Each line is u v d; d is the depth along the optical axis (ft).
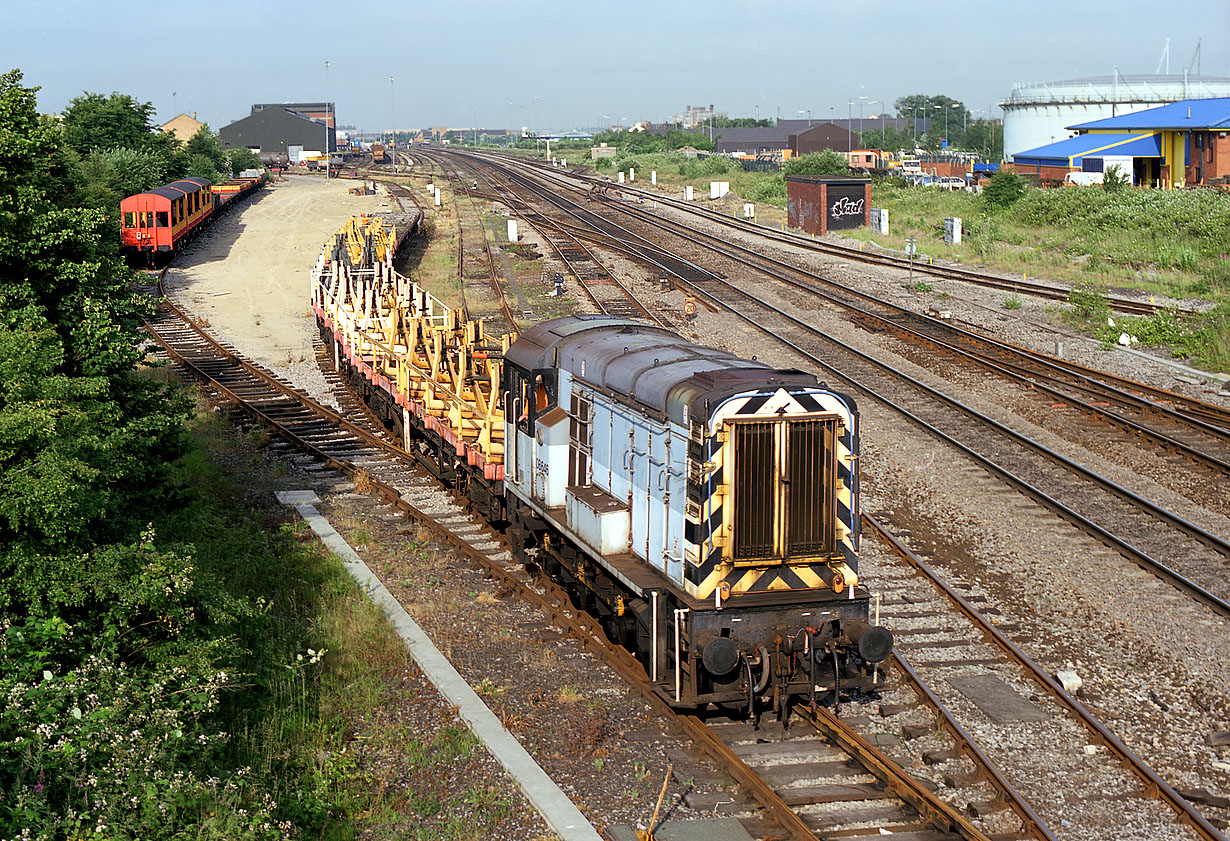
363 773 36.81
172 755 32.30
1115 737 38.96
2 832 27.96
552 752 38.29
